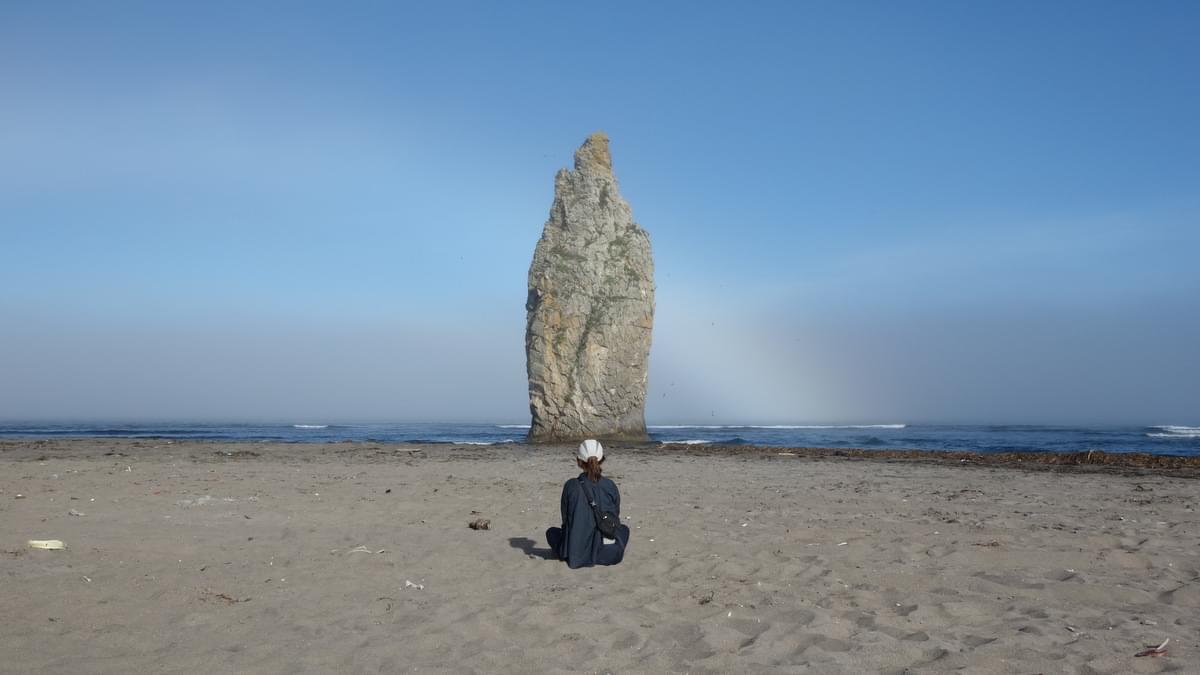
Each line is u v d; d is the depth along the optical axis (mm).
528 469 21422
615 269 46969
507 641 5656
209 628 5879
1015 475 20766
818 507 13250
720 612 6449
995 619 6230
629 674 4957
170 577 7406
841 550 9172
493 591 7211
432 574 7887
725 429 121250
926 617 6285
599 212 48031
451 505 13141
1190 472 22281
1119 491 16328
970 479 19297
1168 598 6875
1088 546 9375
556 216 48906
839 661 5148
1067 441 56062
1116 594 7023
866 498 14680
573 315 46250
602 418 46188
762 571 8023
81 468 19109
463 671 4992
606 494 8508
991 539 9883
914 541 9727
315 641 5594
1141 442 53969
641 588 7316
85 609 6246
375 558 8516
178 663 5059
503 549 9250
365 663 5137
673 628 5953
